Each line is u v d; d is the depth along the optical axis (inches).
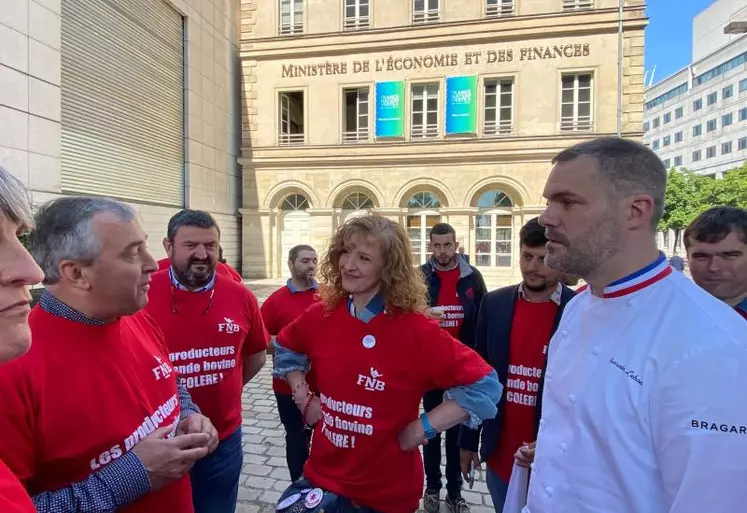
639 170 46.3
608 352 46.4
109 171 479.5
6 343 34.9
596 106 668.1
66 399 51.7
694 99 2950.3
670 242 2062.0
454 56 704.4
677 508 37.5
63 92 415.8
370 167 738.2
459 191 713.6
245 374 112.1
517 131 692.1
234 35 756.0
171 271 96.0
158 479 55.7
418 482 73.4
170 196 597.9
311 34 739.4
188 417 67.4
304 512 68.1
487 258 722.2
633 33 656.4
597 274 49.1
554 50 676.7
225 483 95.6
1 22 344.2
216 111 702.5
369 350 69.8
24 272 35.1
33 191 372.5
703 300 43.4
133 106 518.9
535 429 89.0
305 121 753.6
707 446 36.8
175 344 92.3
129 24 510.3
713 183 1504.7
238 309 101.7
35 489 51.9
